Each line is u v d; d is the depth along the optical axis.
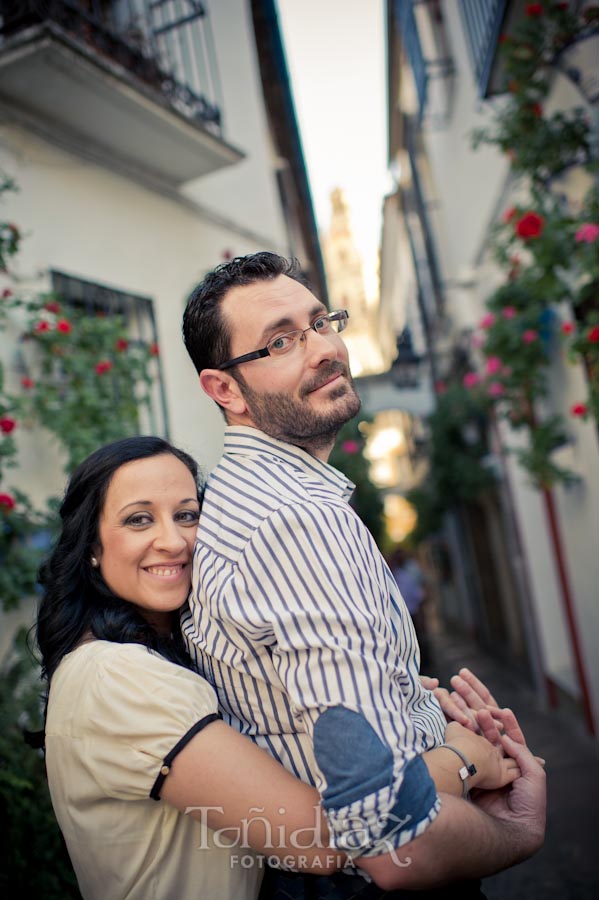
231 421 1.43
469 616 13.34
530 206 4.11
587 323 3.83
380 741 0.98
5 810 2.22
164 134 4.42
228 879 1.17
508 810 1.28
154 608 1.31
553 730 6.16
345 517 1.14
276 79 8.45
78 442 3.41
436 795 1.03
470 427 10.05
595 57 3.53
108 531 1.33
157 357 4.32
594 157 3.66
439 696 1.45
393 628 1.19
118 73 3.85
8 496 2.94
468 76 6.45
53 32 3.49
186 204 5.29
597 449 4.47
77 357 3.57
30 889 2.17
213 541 1.24
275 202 7.02
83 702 1.16
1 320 3.52
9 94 3.81
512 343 4.90
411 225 12.30
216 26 6.33
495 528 9.59
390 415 18.02
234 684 1.19
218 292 1.41
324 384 1.35
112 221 4.48
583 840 3.96
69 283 4.15
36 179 3.96
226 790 1.04
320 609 1.05
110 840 1.14
